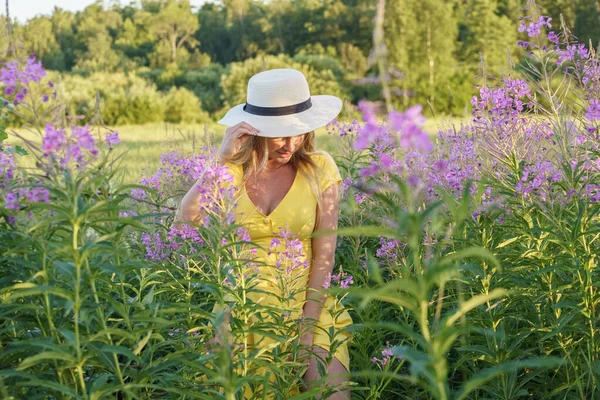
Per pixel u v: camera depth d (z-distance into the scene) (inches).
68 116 88.9
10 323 107.7
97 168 91.7
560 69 149.8
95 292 91.7
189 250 142.2
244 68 1873.8
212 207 114.0
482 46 2222.0
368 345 144.3
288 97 136.6
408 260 142.3
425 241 134.6
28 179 100.0
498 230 131.6
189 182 189.0
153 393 111.5
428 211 68.1
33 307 91.0
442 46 2271.2
